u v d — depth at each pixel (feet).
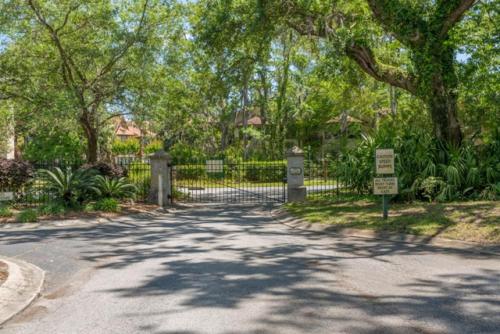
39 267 26.09
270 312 17.65
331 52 56.03
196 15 65.92
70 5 57.77
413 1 52.34
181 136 143.95
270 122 142.82
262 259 27.55
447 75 53.83
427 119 73.92
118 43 60.70
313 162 97.30
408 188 50.19
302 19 61.41
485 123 63.93
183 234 38.47
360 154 62.34
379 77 58.65
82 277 23.79
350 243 33.14
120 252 30.40
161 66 65.46
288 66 127.85
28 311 18.42
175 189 75.51
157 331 15.93
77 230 41.39
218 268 25.18
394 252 29.40
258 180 101.86
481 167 50.55
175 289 21.08
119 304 19.06
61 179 53.01
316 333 15.51
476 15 52.95
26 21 59.11
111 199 53.93
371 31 57.36
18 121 82.79
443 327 15.96
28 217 45.91
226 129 142.00
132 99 65.26
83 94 63.36
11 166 56.75
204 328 16.08
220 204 65.87
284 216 49.49
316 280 22.33
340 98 109.91
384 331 15.64
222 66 66.64
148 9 62.75
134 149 155.74
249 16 56.85
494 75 51.34
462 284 21.35
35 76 61.21
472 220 35.53
